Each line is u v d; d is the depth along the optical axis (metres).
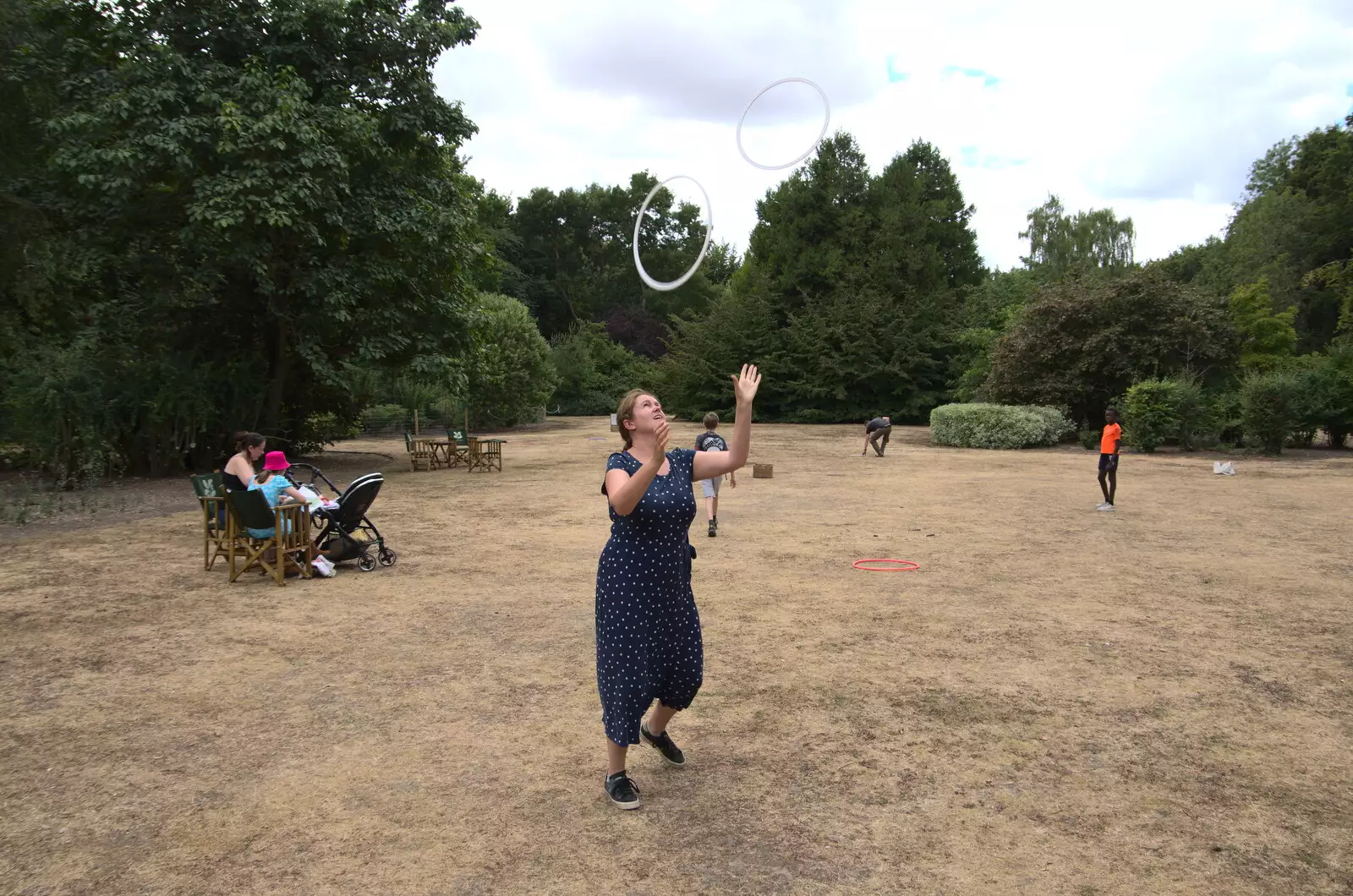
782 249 41.94
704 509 12.38
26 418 14.35
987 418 24.64
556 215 66.38
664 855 3.13
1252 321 27.88
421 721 4.43
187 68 14.85
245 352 18.16
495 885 2.93
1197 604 6.88
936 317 39.78
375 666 5.32
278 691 4.89
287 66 15.70
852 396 39.78
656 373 43.97
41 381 14.49
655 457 3.14
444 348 18.80
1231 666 5.32
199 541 9.67
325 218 15.75
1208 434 23.38
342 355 18.89
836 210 41.59
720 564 8.44
